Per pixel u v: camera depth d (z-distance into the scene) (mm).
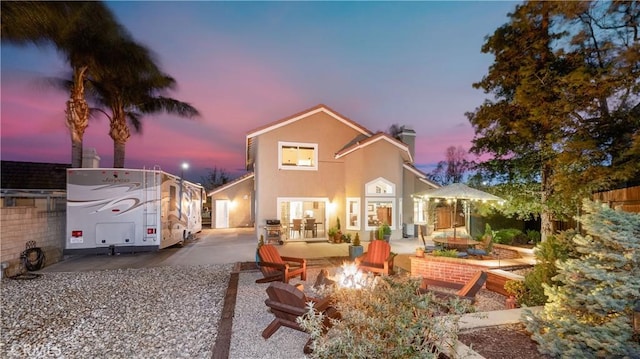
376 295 3660
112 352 4453
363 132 16969
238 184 23422
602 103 6930
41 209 10094
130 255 12156
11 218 8773
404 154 17188
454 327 3287
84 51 13938
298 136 16234
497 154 9984
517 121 8375
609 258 3682
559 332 3738
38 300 6785
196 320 5652
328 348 2986
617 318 3455
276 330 4992
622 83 6395
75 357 4320
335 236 15242
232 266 10242
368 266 8281
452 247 10039
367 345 2863
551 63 7832
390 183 16078
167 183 12297
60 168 17828
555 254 5434
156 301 6730
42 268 9852
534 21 8242
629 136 6500
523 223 14547
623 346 3221
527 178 9688
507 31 8805
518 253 9773
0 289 7594
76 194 10625
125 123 17938
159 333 5094
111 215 10922
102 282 8258
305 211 17188
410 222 17609
